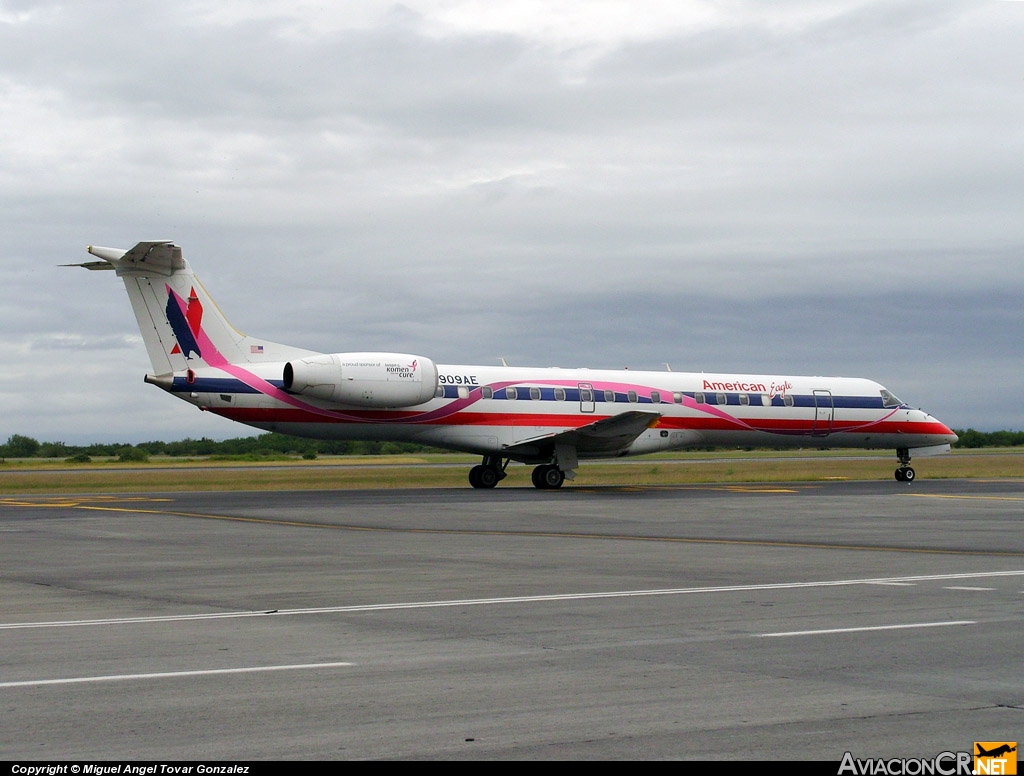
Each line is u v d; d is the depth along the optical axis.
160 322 28.23
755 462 60.31
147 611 10.34
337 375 29.11
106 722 6.31
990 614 10.18
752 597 11.25
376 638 8.92
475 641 8.78
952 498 28.92
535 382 32.47
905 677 7.49
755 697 6.93
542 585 12.22
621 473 45.91
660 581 12.54
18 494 30.44
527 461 33.25
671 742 5.99
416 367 30.20
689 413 34.38
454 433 31.34
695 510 24.25
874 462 60.12
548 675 7.52
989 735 6.13
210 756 5.70
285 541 17.38
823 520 21.77
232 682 7.30
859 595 11.41
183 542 17.19
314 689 7.11
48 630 9.27
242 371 28.92
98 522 20.83
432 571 13.54
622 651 8.38
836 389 36.69
